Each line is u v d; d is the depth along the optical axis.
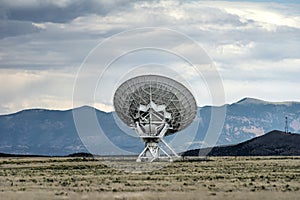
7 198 78.06
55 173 127.38
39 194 82.19
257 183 97.75
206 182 100.12
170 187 91.38
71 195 80.81
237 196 79.38
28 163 173.00
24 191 86.94
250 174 118.38
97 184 97.69
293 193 82.88
